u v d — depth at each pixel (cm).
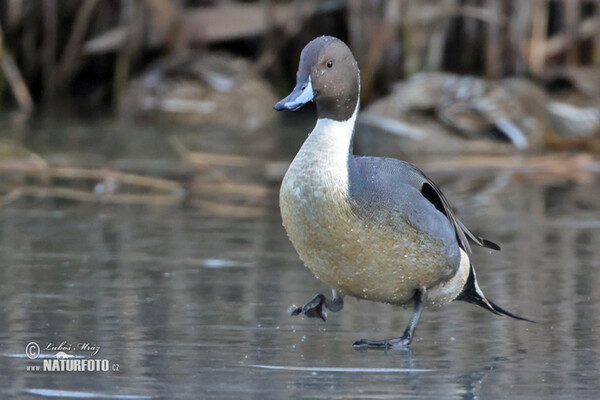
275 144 1914
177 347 689
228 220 1228
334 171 670
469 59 2322
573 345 705
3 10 2316
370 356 674
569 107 2122
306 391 591
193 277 916
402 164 727
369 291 711
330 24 2358
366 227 674
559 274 940
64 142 1862
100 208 1291
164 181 1460
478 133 1989
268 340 714
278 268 962
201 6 2384
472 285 766
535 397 584
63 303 809
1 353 665
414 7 2231
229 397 577
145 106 2297
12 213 1240
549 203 1363
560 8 2309
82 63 2388
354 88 693
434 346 704
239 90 2317
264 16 2319
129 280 900
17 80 2317
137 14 2314
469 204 1353
